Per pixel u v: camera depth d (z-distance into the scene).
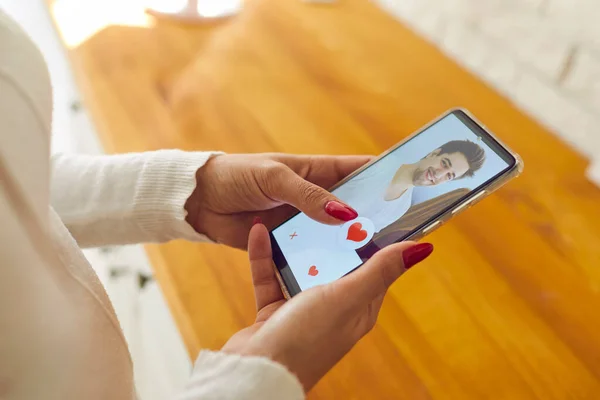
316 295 0.32
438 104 0.73
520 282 0.53
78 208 0.44
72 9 0.87
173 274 0.53
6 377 0.23
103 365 0.29
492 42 0.77
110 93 0.73
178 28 0.85
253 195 0.47
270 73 0.77
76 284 0.28
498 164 0.41
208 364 0.30
